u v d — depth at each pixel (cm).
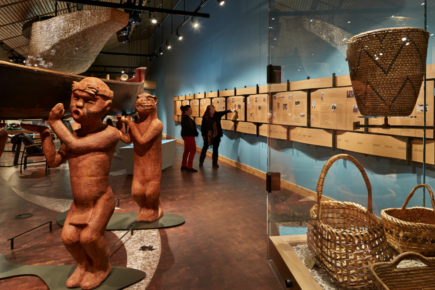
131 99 227
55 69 192
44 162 728
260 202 389
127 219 316
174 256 240
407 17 165
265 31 518
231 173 584
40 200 402
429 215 171
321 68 173
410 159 176
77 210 186
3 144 183
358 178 205
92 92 169
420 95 158
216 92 743
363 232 143
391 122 160
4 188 466
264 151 538
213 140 640
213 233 287
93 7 736
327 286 147
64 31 184
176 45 1145
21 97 146
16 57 777
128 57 1777
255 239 272
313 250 163
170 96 1289
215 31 758
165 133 1412
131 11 674
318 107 180
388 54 124
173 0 1091
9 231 296
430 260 130
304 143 190
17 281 203
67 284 189
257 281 202
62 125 175
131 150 553
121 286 192
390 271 130
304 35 173
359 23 166
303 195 198
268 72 203
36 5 500
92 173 180
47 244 265
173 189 460
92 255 187
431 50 162
